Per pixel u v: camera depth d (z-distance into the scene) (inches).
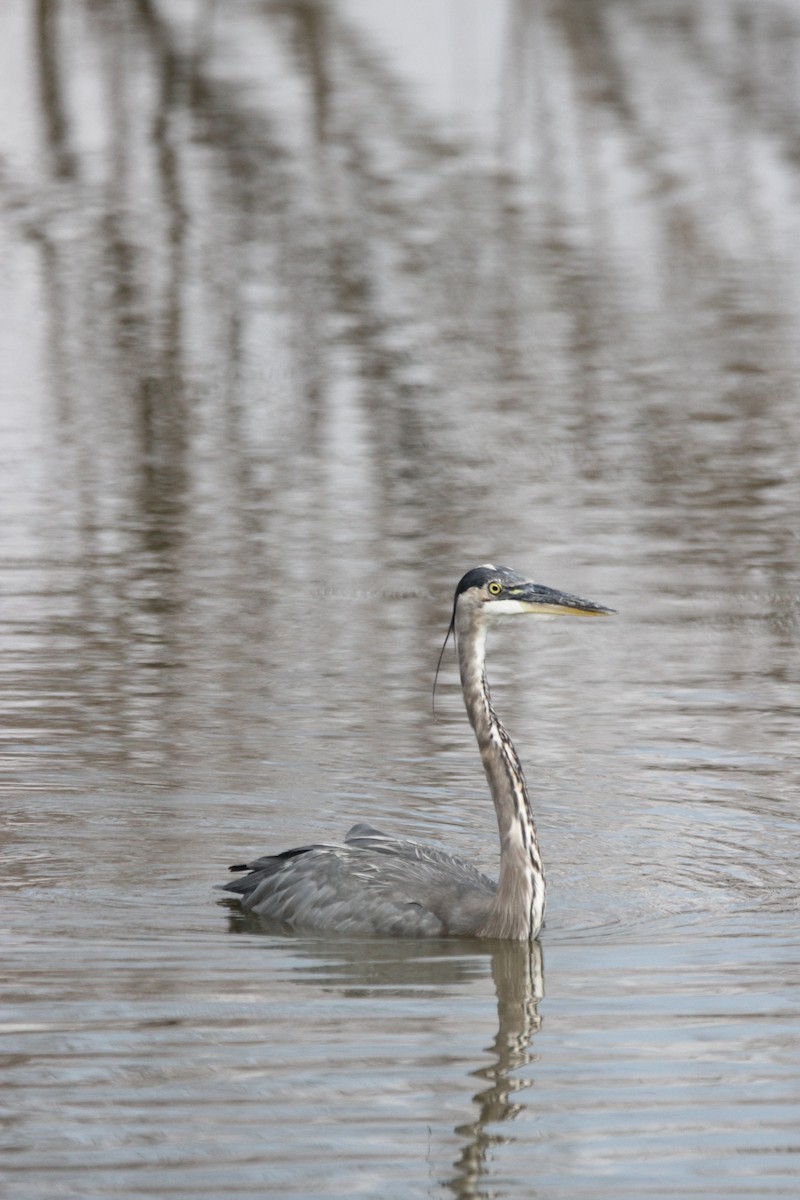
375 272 1453.0
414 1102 368.5
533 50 2393.0
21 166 1759.4
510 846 457.1
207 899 480.7
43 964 434.3
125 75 2112.5
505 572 470.3
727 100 2155.5
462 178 1786.4
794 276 1477.6
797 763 582.6
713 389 1155.3
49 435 1036.5
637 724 623.2
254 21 2458.2
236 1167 342.3
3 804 542.0
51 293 1355.8
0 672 668.1
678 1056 386.6
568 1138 354.6
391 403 1114.7
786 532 876.6
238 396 1124.5
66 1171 340.8
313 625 733.3
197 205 1640.0
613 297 1401.3
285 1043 393.7
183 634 719.1
